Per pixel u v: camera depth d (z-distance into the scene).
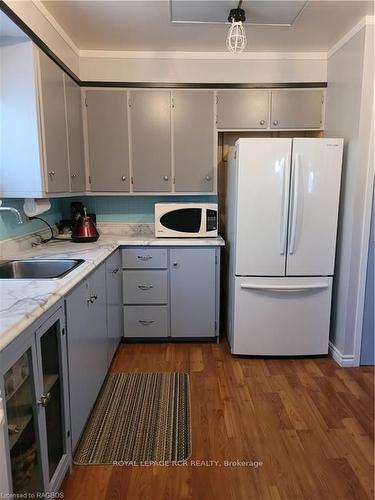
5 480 0.98
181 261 2.88
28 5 1.97
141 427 1.96
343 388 2.35
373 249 2.52
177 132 3.02
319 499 1.51
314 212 2.54
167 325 2.97
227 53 2.95
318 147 2.46
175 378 2.46
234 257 2.67
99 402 2.18
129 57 2.93
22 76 2.00
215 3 2.08
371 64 2.32
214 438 1.87
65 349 1.55
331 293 2.67
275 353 2.74
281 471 1.65
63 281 1.58
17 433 1.22
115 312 2.68
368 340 2.63
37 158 2.07
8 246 2.22
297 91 2.99
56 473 1.46
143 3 2.15
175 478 1.62
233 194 2.71
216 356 2.80
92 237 2.79
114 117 2.98
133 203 3.39
